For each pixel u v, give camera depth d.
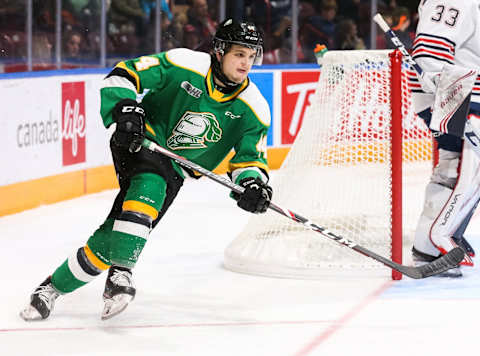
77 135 16.86
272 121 21.36
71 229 13.62
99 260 7.87
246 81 7.86
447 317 8.28
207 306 8.71
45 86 15.72
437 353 7.05
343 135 10.85
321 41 23.27
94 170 17.47
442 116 9.48
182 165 8.08
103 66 19.02
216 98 7.72
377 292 9.33
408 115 13.55
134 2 19.33
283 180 11.00
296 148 11.10
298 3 22.81
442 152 10.15
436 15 9.76
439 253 10.20
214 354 7.02
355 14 23.34
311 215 10.74
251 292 9.35
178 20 20.30
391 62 9.83
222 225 13.95
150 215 7.60
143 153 7.78
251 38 7.39
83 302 8.83
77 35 18.33
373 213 10.72
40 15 17.52
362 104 10.68
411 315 8.36
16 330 7.76
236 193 7.98
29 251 11.88
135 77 7.62
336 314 8.39
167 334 7.64
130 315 8.32
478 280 9.94
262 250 10.42
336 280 9.90
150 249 11.88
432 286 9.62
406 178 14.86
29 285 9.76
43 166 15.80
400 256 9.92
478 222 14.33
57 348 7.19
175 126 7.88
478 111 9.89
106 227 7.90
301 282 9.83
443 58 9.66
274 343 7.36
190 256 11.42
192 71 7.65
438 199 10.08
